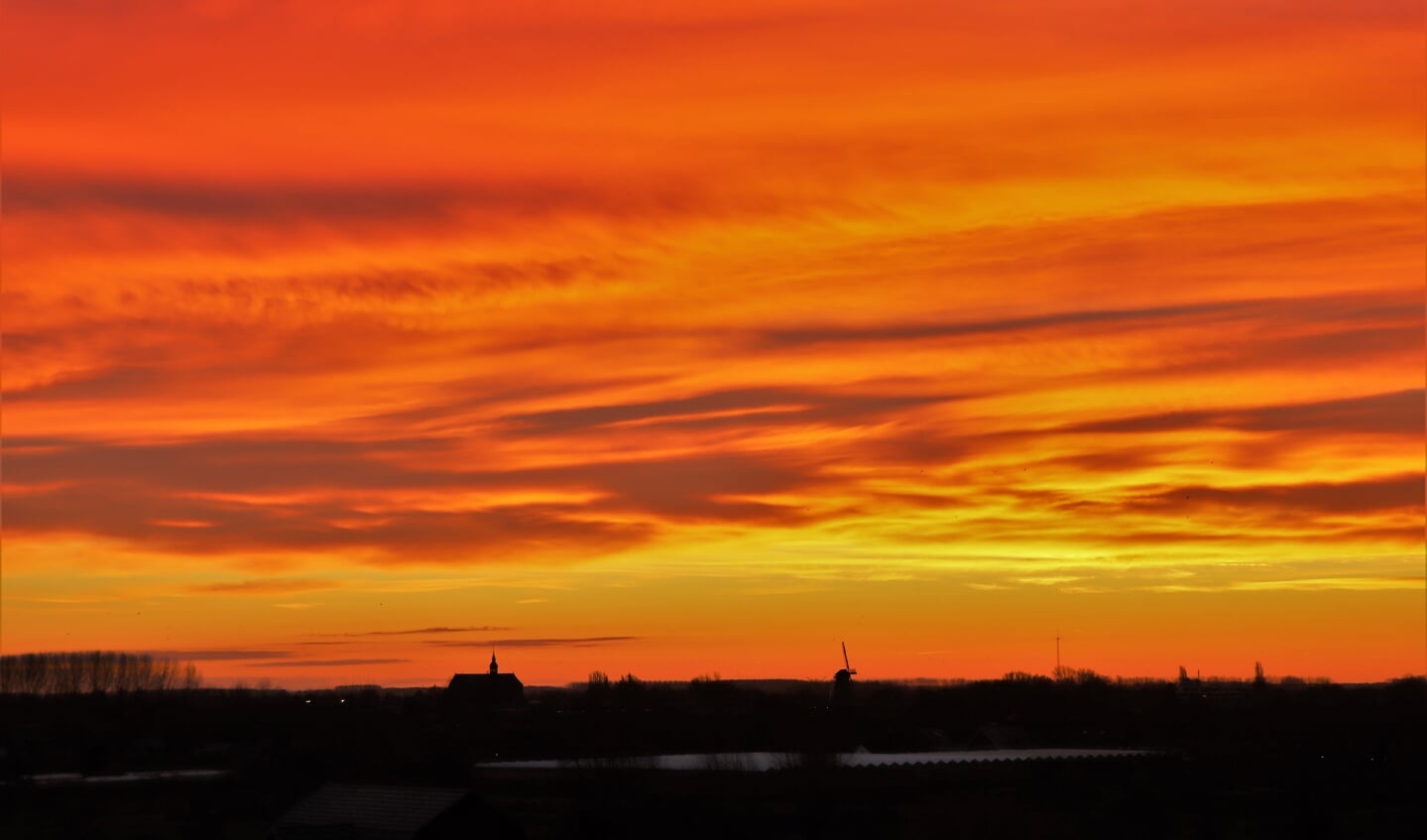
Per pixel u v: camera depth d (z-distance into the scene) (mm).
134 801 131500
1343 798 134000
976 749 180500
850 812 120625
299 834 93875
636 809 120750
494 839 96688
